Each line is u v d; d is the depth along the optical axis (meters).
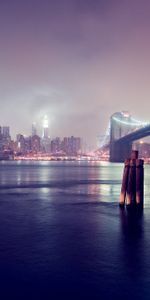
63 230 27.16
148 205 38.94
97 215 33.38
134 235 25.42
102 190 58.28
